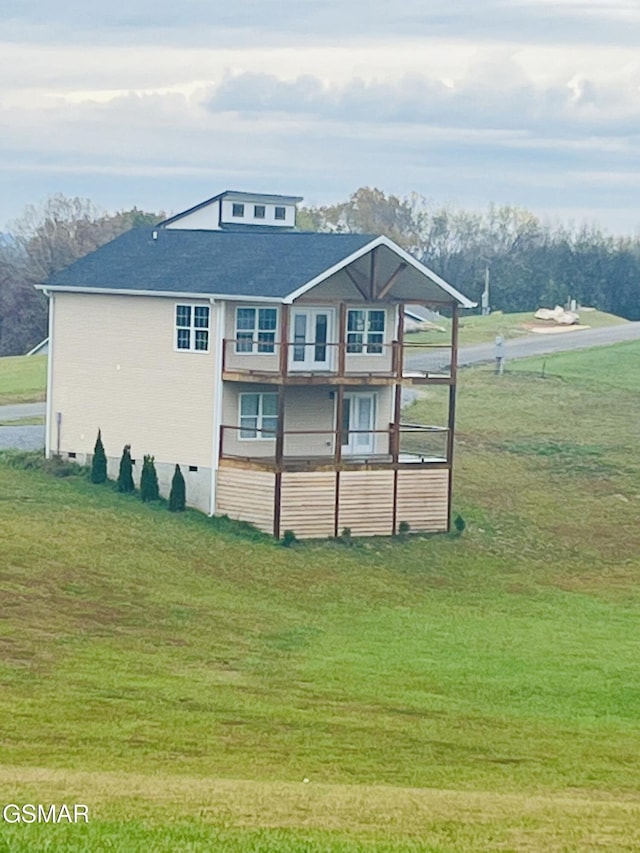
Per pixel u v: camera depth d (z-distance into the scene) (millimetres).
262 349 52594
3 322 122750
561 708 33750
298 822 20312
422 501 53500
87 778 22953
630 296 147250
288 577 46594
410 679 35688
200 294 51469
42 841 17734
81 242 129250
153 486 52625
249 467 51031
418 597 46625
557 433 76000
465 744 29453
